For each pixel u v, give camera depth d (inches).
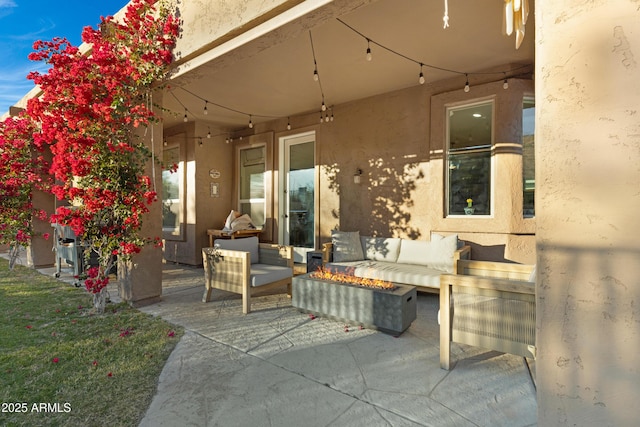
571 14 51.9
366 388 87.2
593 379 50.2
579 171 51.2
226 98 217.3
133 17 141.6
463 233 180.1
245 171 294.7
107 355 106.5
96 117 138.0
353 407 79.0
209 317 143.3
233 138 299.0
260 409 78.3
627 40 48.4
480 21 128.6
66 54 139.7
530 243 167.0
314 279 144.5
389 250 192.9
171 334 122.3
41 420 74.3
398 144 203.5
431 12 122.3
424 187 193.9
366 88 200.4
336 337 120.9
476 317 93.7
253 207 288.8
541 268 54.1
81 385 88.8
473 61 164.1
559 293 52.6
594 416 50.2
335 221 230.7
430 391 85.7
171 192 304.5
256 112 248.4
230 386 88.4
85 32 142.5
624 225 48.5
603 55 49.9
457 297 96.6
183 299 172.9
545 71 53.9
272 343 115.6
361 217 218.8
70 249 213.2
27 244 256.4
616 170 49.0
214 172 287.3
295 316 144.5
